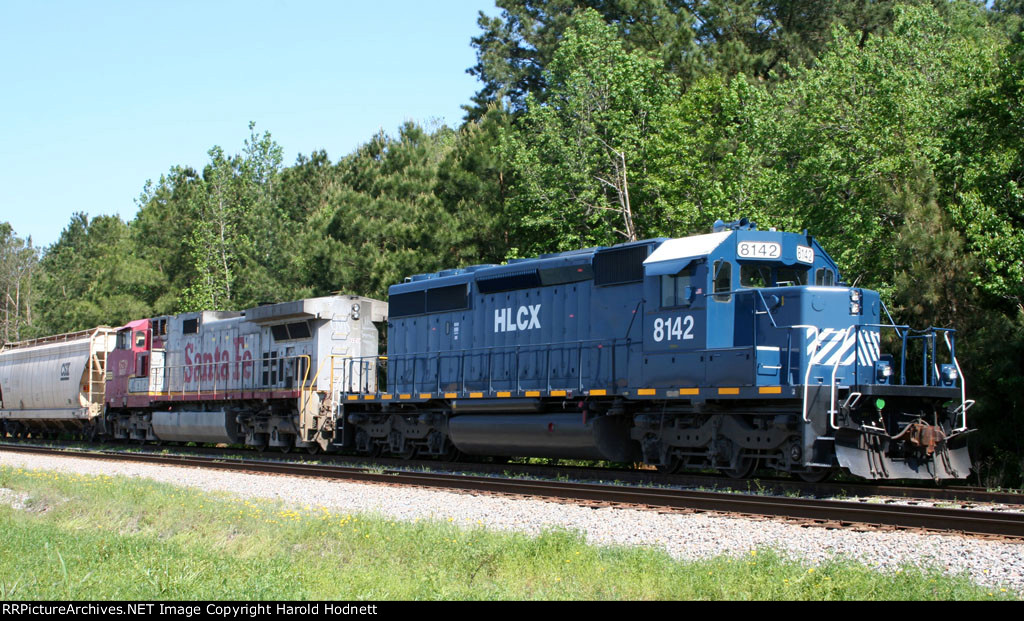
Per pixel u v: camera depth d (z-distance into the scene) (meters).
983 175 20.92
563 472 18.38
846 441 14.39
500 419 19.56
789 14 46.44
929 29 29.86
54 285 79.81
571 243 30.33
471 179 31.84
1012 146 21.12
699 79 36.06
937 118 24.19
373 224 32.81
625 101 30.92
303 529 11.54
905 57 27.48
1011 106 21.05
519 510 13.34
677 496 13.49
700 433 16.31
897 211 21.03
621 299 17.45
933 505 13.40
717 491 14.42
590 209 30.64
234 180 52.56
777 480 15.62
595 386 17.73
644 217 30.84
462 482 16.11
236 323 27.66
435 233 31.12
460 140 35.12
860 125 25.36
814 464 14.28
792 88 32.69
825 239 23.88
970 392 18.64
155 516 13.05
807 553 9.87
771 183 27.53
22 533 11.10
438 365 21.55
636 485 16.28
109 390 32.16
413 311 22.58
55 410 33.81
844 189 24.39
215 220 50.53
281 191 51.97
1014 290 19.11
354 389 24.92
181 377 29.77
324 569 9.36
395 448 22.73
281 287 40.75
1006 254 19.53
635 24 43.94
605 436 17.75
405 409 22.41
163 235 54.12
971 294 19.56
